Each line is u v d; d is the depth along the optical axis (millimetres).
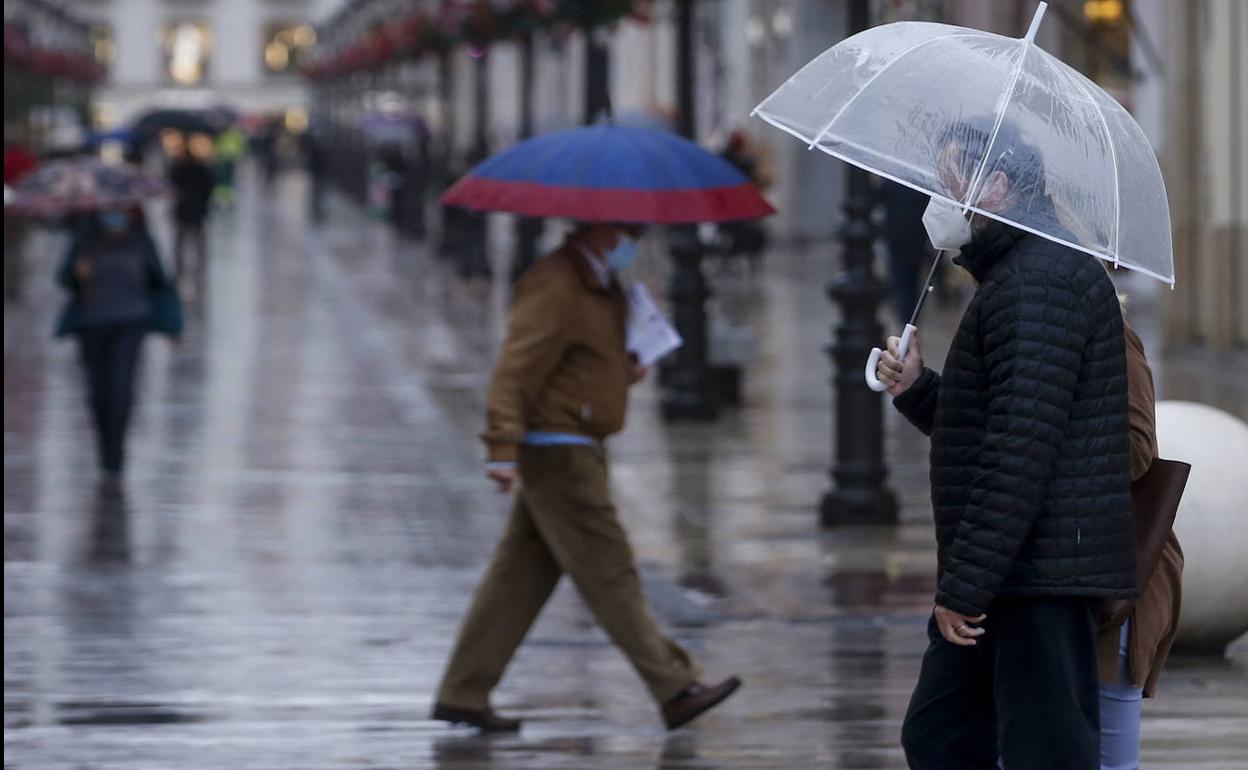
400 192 117000
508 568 18266
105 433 34031
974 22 65625
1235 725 18000
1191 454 20281
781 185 101625
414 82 171625
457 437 39188
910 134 11547
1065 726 11695
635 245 17578
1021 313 11414
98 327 33781
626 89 129250
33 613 23406
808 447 37312
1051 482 11539
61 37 152250
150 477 34000
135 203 33469
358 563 26688
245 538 28500
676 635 22188
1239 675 20016
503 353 17375
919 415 12852
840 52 12109
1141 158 11953
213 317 66500
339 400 45031
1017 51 11859
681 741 17797
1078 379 11562
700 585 24906
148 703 19203
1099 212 11508
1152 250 11805
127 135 134250
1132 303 63500
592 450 17719
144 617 23219
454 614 23500
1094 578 11578
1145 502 12273
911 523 29297
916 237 49281
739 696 19422
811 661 20891
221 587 25031
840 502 29047
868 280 29016
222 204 164375
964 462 11750
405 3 103812
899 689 19641
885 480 29359
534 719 18641
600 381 17578
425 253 103312
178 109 140500
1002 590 11656
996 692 11898
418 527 29547
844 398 29047
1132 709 12578
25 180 33188
